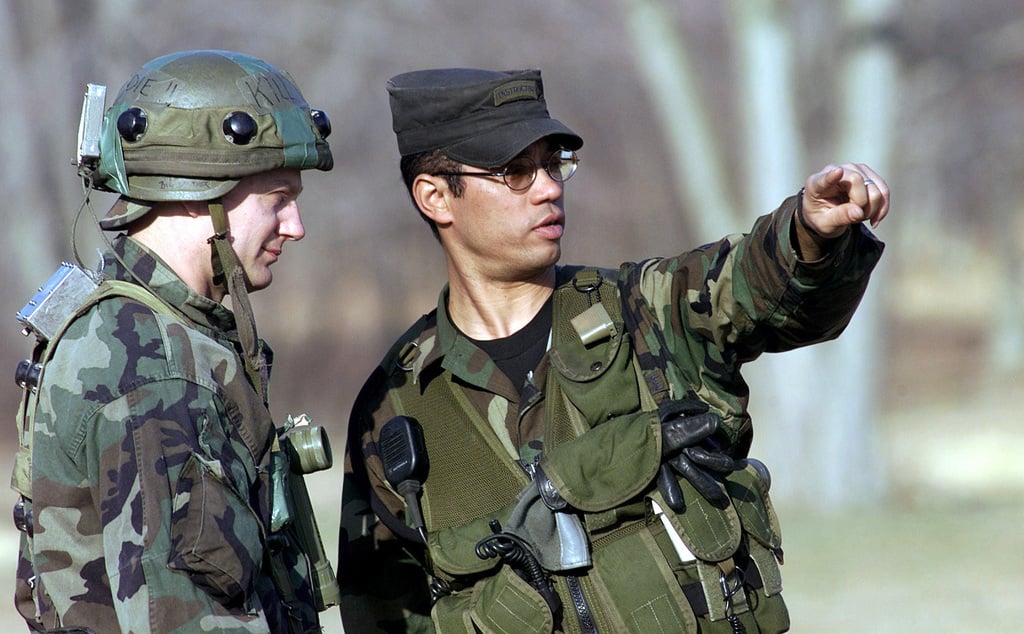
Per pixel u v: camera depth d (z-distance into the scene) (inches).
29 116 2180.1
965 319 4901.6
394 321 3479.3
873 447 1926.7
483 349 395.2
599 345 384.5
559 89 2933.1
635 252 3508.9
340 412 3265.3
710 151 2055.9
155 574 294.4
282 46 2358.5
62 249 2256.4
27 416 325.1
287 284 3444.9
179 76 333.1
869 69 1953.7
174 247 335.6
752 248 351.3
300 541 350.6
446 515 386.0
